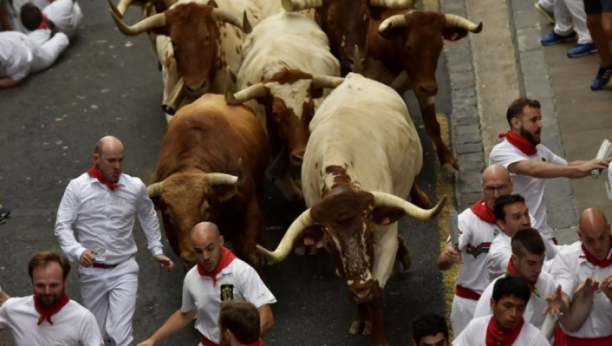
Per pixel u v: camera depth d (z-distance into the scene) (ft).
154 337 42.42
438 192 62.34
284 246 45.78
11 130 73.20
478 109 70.18
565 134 62.13
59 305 39.04
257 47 61.26
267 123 58.18
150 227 48.42
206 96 58.23
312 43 61.41
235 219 52.75
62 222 46.29
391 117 52.70
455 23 60.59
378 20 63.41
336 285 55.47
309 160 50.96
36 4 83.66
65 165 68.74
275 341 51.21
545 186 57.77
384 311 52.65
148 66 80.89
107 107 75.51
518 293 34.40
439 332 34.55
